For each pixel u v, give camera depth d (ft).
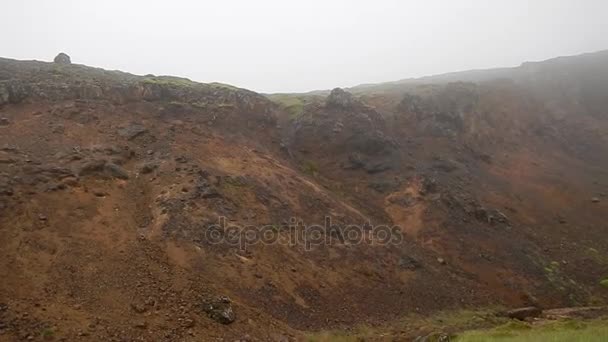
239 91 103.14
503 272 75.20
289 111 120.78
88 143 66.59
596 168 142.82
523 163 137.28
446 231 83.92
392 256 69.46
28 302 33.45
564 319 58.49
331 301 52.54
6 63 88.33
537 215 106.11
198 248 50.19
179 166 67.10
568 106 189.57
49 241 42.45
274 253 57.06
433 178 103.45
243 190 68.95
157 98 89.76
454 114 140.97
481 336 44.11
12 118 67.72
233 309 41.73
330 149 106.63
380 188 97.09
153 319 36.19
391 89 181.57
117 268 41.68
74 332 31.63
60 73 87.30
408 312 55.93
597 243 95.25
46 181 52.60
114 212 52.03
